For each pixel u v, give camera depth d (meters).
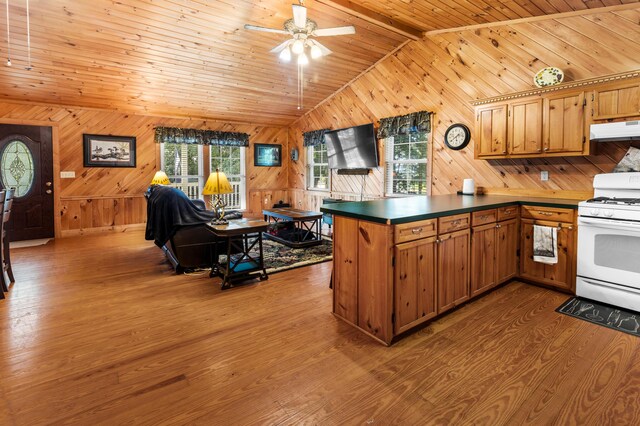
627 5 3.22
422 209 2.73
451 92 4.76
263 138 8.06
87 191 6.18
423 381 1.95
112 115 6.30
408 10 4.14
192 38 4.71
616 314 2.79
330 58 5.55
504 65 4.17
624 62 3.29
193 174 7.31
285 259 4.54
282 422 1.63
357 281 2.57
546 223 3.32
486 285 3.16
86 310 2.92
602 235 2.93
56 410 1.70
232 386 1.90
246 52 5.17
